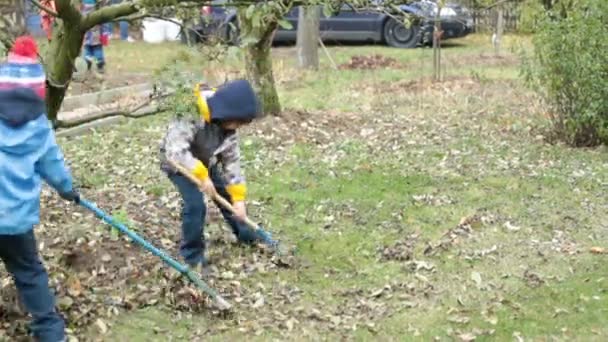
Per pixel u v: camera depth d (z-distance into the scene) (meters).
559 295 5.57
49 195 7.50
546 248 6.47
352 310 5.37
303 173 8.69
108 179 8.43
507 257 6.28
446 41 22.78
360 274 5.96
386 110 12.38
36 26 10.05
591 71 9.59
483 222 7.07
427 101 13.08
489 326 5.13
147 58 18.06
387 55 19.86
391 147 9.91
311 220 7.17
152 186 8.12
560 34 9.73
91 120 5.27
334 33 22.00
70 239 6.18
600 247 6.46
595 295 5.57
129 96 12.27
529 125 11.03
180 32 5.31
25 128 4.23
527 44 17.58
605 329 5.09
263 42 10.96
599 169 8.88
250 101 5.46
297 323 5.16
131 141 10.16
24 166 4.24
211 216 7.00
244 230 6.31
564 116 10.07
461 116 11.88
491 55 19.52
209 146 5.61
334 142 10.17
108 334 4.93
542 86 10.84
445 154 9.55
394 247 6.47
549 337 4.98
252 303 5.43
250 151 9.58
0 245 4.33
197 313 5.25
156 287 5.52
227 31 5.57
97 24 4.89
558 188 8.15
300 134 10.49
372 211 7.43
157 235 6.49
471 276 5.88
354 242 6.62
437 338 4.97
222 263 6.04
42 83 4.30
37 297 4.46
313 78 15.86
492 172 8.74
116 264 5.82
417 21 5.89
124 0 5.11
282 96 13.73
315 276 5.93
